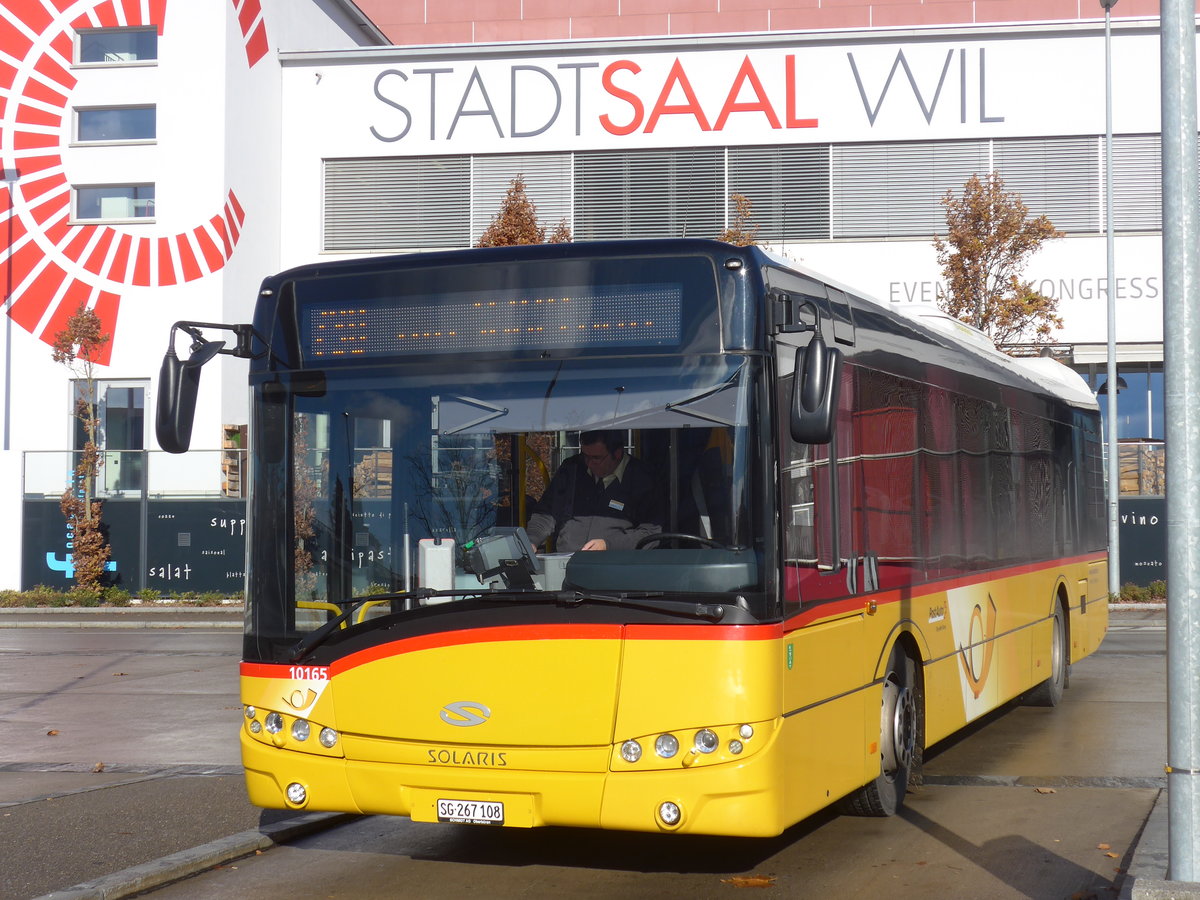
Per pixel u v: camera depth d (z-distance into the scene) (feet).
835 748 24.31
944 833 27.12
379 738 22.41
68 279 112.98
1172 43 21.17
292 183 118.52
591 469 22.17
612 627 21.36
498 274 23.02
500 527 22.45
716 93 113.09
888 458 28.25
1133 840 26.40
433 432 22.99
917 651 29.84
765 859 25.23
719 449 21.67
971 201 99.60
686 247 22.29
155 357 111.86
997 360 38.99
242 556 103.86
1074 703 46.19
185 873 24.57
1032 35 110.42
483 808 21.74
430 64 116.78
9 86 113.60
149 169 112.16
